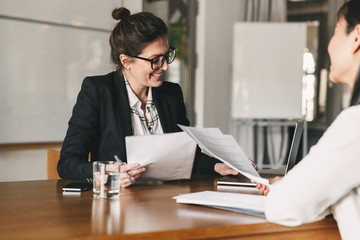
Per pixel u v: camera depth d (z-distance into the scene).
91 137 1.77
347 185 0.96
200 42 4.84
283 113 4.76
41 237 0.90
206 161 1.86
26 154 3.43
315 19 5.21
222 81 4.99
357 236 0.97
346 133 0.94
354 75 1.07
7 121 3.28
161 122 1.97
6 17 3.24
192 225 1.01
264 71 4.72
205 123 4.87
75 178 1.57
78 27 3.62
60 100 3.55
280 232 1.08
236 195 1.29
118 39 1.76
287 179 0.99
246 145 5.02
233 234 1.03
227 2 4.95
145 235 0.95
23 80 3.34
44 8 3.42
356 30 1.05
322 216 1.04
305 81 5.18
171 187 1.53
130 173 1.48
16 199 1.29
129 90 1.91
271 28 4.71
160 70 1.78
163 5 4.50
